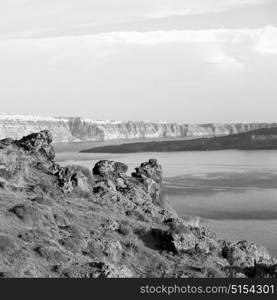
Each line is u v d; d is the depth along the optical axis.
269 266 36.31
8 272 23.72
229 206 99.94
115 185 53.19
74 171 47.06
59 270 25.94
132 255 32.97
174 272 31.38
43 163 49.50
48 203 37.75
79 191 44.97
